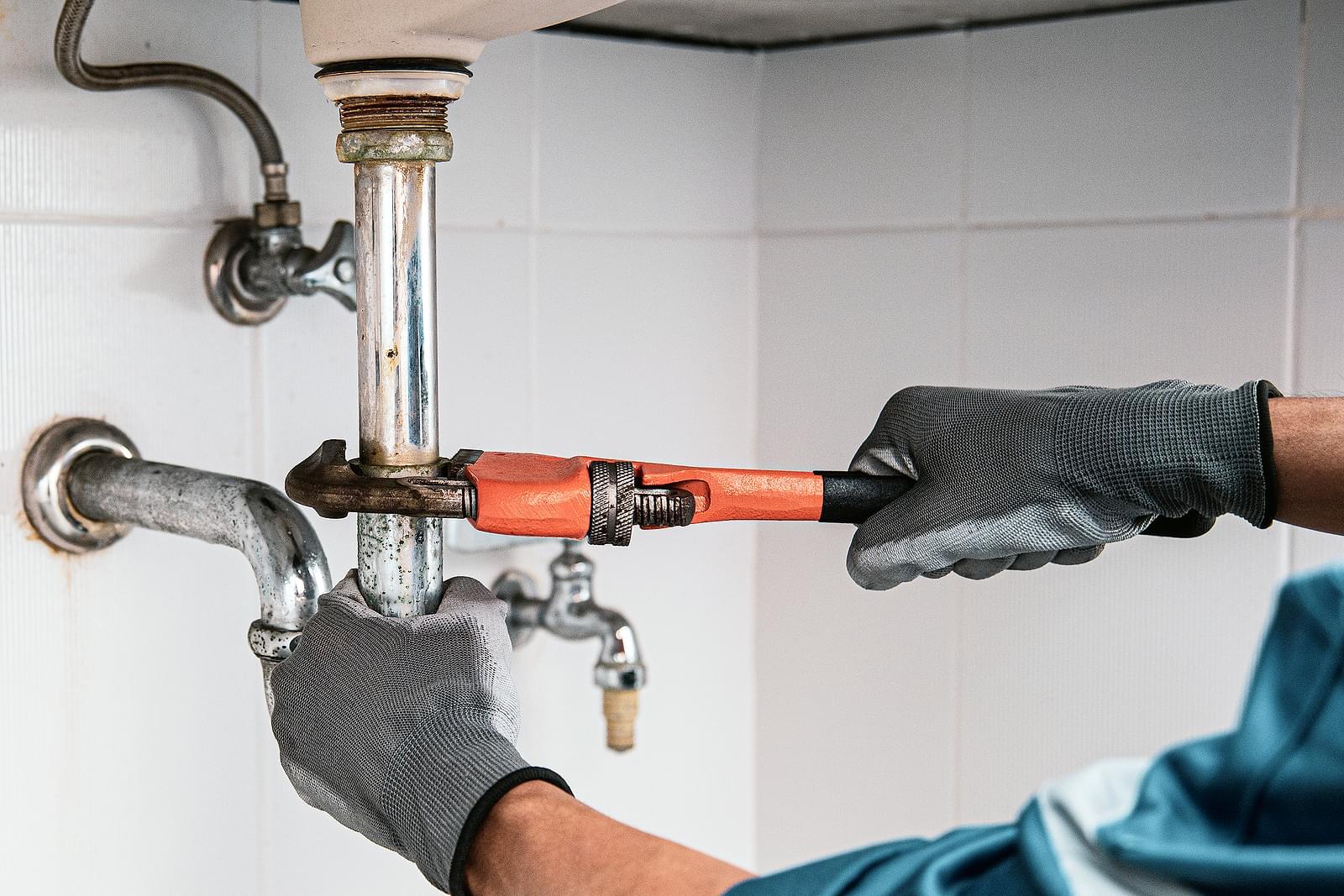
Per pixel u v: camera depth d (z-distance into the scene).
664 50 1.02
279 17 0.80
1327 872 0.31
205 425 0.78
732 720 1.14
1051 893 0.34
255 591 0.82
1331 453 0.58
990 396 0.63
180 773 0.80
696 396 1.08
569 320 0.98
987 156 0.97
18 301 0.70
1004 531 0.60
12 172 0.69
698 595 1.10
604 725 1.04
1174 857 0.33
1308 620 0.36
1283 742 0.35
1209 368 0.89
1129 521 0.61
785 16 0.94
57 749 0.74
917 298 1.02
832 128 1.05
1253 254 0.86
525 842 0.46
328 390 0.84
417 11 0.48
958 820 1.03
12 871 0.73
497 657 0.55
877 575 0.63
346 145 0.52
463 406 0.92
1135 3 0.89
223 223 0.78
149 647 0.77
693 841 1.12
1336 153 0.82
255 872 0.84
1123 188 0.91
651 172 1.02
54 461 0.71
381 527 0.56
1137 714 0.93
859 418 1.06
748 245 1.10
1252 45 0.85
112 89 0.68
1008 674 1.00
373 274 0.53
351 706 0.54
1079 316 0.94
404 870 0.93
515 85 0.92
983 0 0.88
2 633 0.71
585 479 0.52
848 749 1.09
